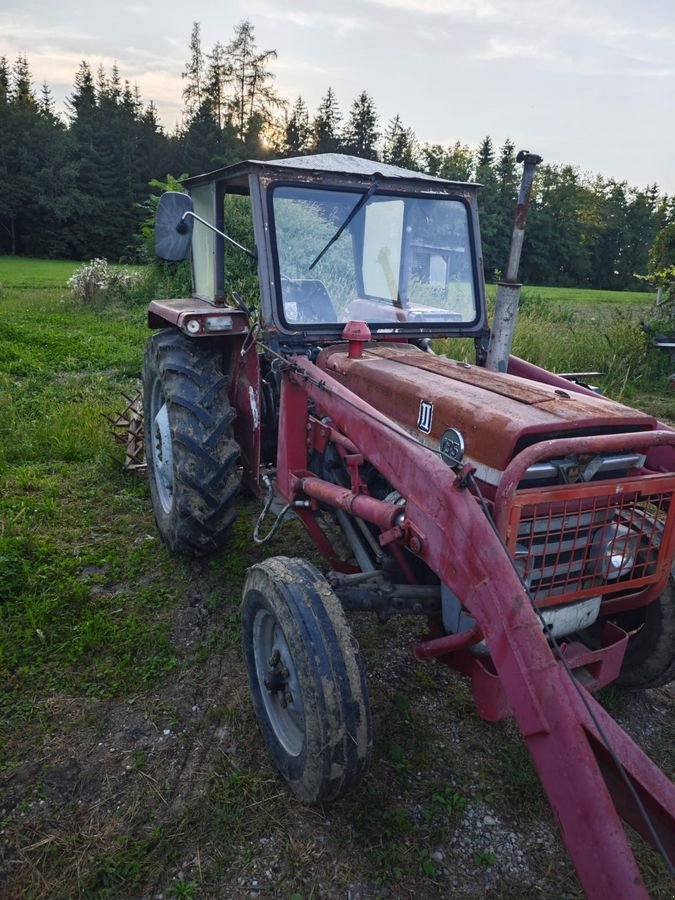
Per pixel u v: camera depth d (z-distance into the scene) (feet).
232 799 8.16
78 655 10.50
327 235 11.04
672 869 5.52
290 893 7.13
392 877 7.36
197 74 182.91
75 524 14.64
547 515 7.14
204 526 11.76
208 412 11.80
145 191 179.52
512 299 10.10
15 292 63.10
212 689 10.02
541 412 7.53
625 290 217.97
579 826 5.63
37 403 22.38
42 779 8.34
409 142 209.67
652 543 8.05
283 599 7.69
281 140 197.57
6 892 7.00
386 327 11.22
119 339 36.22
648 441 7.29
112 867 7.27
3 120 169.48
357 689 7.27
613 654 8.04
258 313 11.62
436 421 8.17
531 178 9.65
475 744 9.28
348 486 10.20
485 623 6.50
